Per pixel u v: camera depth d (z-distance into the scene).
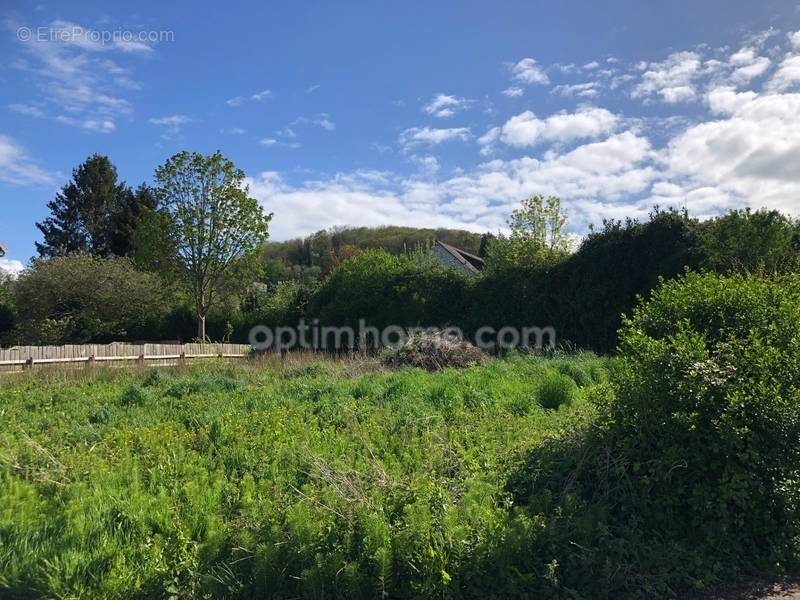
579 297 17.80
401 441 6.70
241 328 27.77
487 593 3.91
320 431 7.19
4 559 4.00
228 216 28.72
